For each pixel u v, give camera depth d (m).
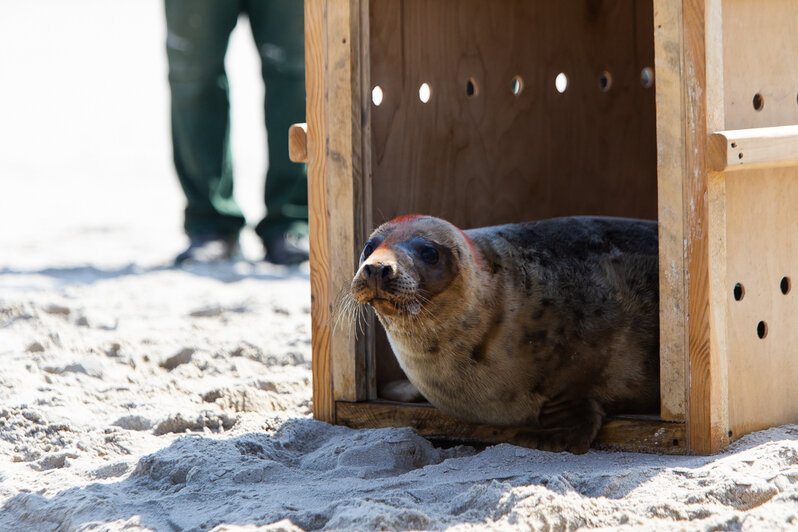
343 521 3.88
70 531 4.15
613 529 3.87
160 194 21.03
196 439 5.09
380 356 5.99
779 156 4.87
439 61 6.47
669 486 4.26
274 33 11.76
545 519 3.89
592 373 5.18
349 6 5.49
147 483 4.68
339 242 5.59
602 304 5.24
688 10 4.67
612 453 4.94
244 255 12.74
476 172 6.75
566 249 5.41
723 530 3.81
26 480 4.84
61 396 6.06
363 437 5.19
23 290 10.07
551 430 5.09
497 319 5.10
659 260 4.84
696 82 4.68
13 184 22.50
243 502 4.27
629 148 7.66
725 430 4.84
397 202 6.17
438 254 4.91
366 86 5.58
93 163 26.56
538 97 7.17
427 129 6.38
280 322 8.30
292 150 5.72
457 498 4.12
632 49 7.63
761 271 5.06
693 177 4.71
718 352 4.77
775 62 5.26
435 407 5.40
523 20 7.07
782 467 4.40
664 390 4.88
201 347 7.28
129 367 6.89
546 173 7.23
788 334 5.25
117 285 10.29
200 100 12.01
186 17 11.81
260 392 6.22
